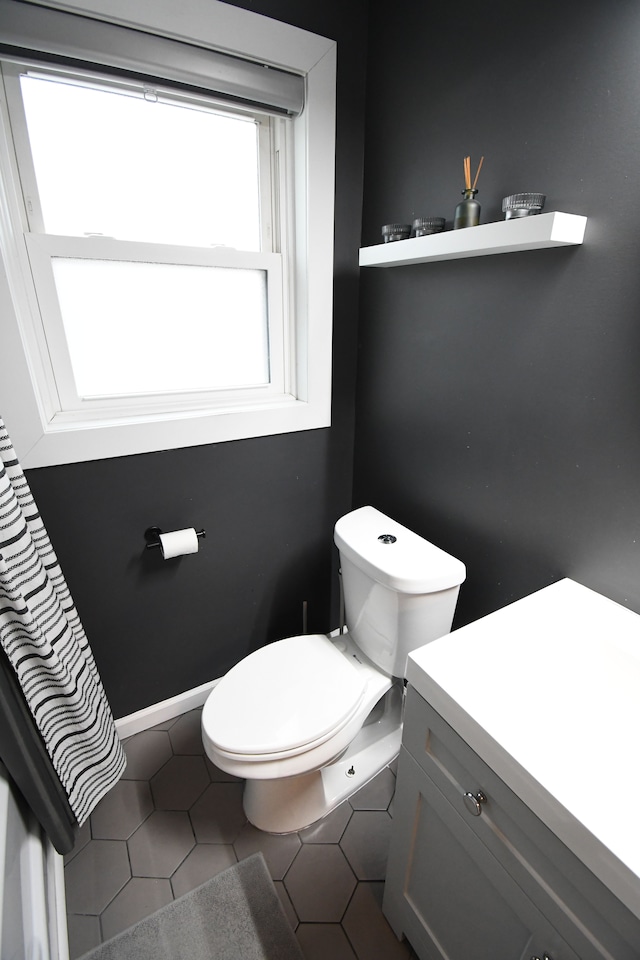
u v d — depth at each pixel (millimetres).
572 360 973
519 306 1056
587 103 848
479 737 695
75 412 1268
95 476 1265
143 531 1388
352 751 1470
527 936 692
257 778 1087
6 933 769
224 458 1452
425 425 1397
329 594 1904
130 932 1090
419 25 1144
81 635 1191
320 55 1222
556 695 757
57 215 1132
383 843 1274
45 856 1149
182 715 1675
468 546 1337
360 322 1575
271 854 1246
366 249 1269
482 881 765
